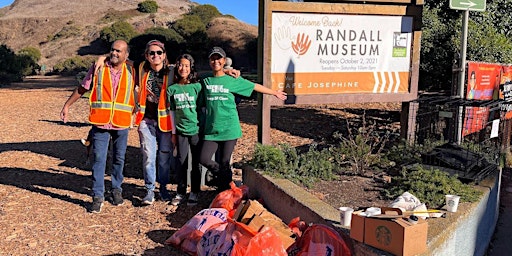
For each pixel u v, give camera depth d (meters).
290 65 6.27
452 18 11.10
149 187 5.67
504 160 7.64
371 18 6.61
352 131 10.41
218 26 56.88
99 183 5.47
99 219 5.25
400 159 6.04
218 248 3.71
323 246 3.64
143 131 5.57
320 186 5.25
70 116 13.69
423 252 3.40
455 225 3.94
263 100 6.11
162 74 5.53
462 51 7.01
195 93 5.40
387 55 6.79
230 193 5.05
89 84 5.43
